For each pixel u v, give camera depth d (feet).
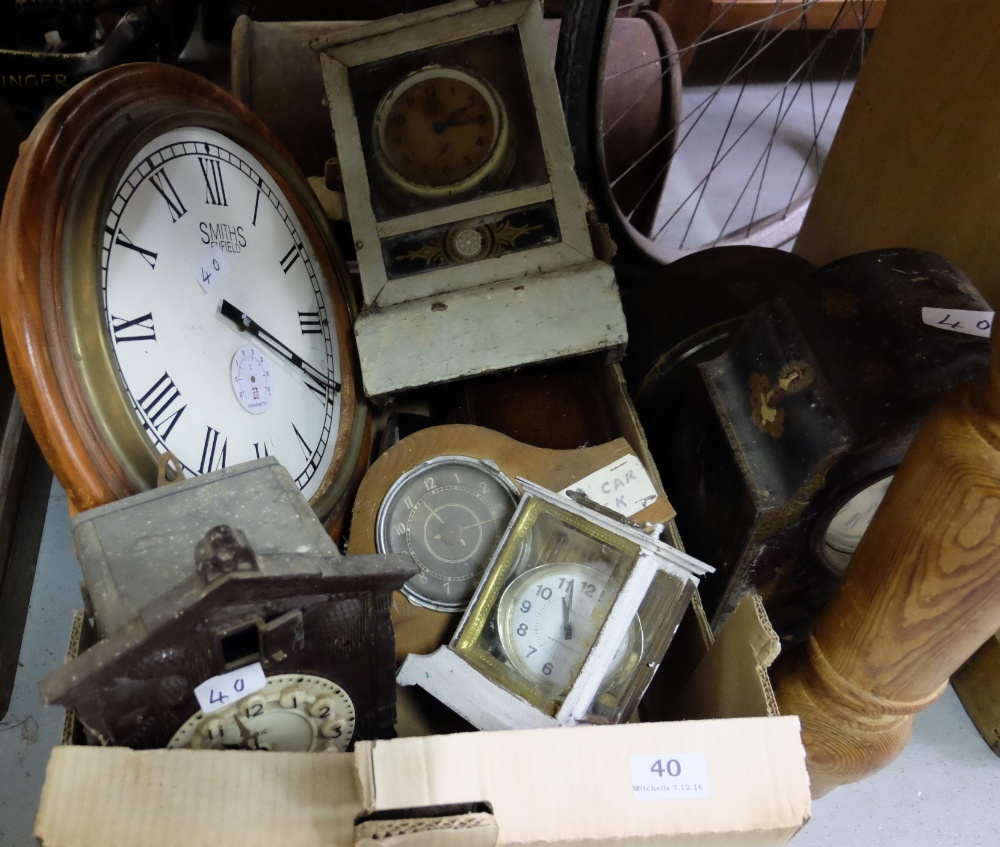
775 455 3.35
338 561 2.07
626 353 4.67
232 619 2.00
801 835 4.03
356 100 3.81
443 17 3.68
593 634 2.92
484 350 3.75
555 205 3.85
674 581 2.95
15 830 3.77
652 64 5.99
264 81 5.08
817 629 3.27
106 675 1.88
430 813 2.11
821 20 7.67
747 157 8.19
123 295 2.56
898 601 2.73
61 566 4.57
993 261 3.81
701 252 4.82
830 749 3.44
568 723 2.81
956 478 2.37
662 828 2.21
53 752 2.00
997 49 3.76
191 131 3.06
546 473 3.49
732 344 3.70
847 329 3.25
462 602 3.23
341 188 4.42
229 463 2.93
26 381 2.22
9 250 2.21
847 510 3.39
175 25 4.99
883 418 3.01
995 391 2.27
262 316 3.34
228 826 2.04
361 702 2.54
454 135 3.84
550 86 3.80
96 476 2.32
